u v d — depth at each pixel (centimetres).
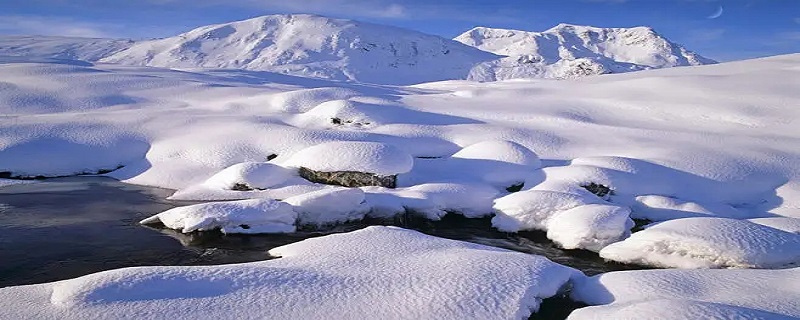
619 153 1925
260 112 2564
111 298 701
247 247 1196
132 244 1200
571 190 1510
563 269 883
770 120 2470
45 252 1137
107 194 1658
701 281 830
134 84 3231
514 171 1717
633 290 813
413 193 1508
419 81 17850
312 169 1691
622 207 1298
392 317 685
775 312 696
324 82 4966
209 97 3039
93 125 2172
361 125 2273
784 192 1591
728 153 1853
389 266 866
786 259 1004
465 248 1000
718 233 1052
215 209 1295
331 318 680
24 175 1838
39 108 2611
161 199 1605
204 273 786
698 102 2756
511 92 3378
